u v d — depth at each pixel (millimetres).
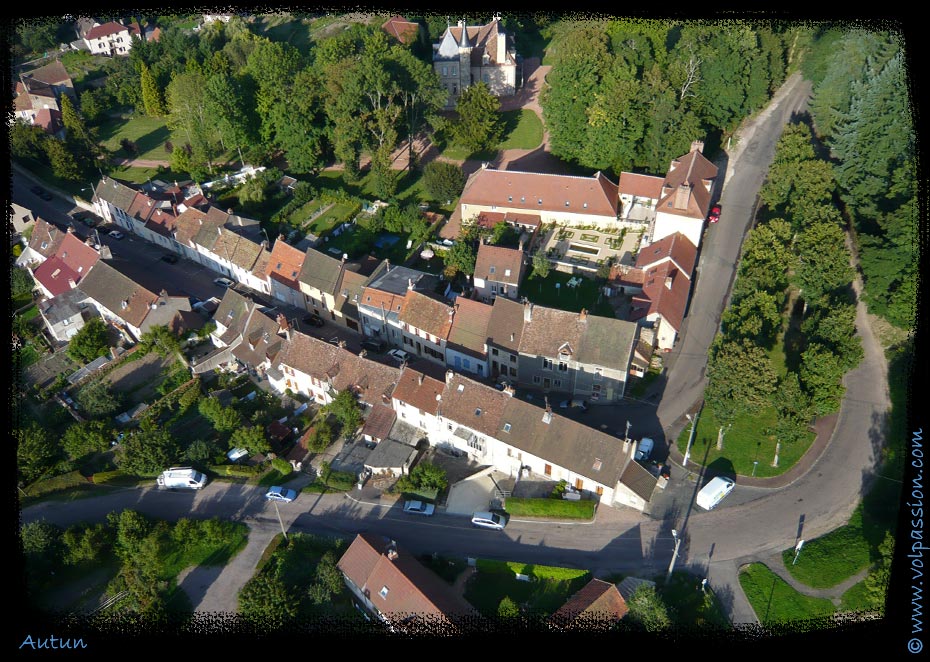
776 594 71250
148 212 135500
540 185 125438
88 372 104562
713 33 135875
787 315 103688
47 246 127312
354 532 80562
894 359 93562
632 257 116750
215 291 122562
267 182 144250
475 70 169625
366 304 105688
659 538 77688
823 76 139125
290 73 153000
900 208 96562
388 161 136625
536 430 83250
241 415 93438
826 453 85062
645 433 89438
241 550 78875
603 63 131250
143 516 82375
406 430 90750
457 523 81125
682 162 118000
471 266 113625
